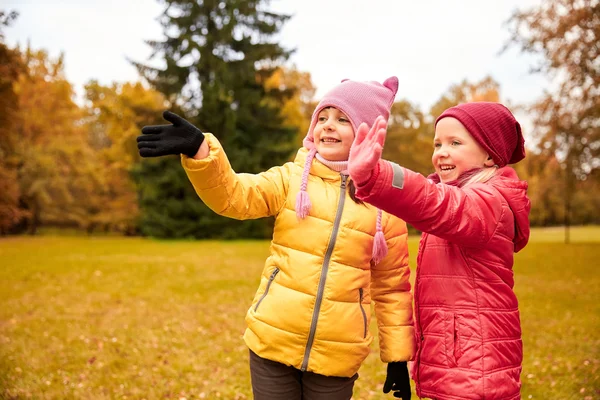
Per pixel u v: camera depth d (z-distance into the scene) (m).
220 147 1.86
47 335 5.54
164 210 24.22
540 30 15.05
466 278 1.92
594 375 4.20
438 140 2.07
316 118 2.17
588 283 9.60
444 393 1.88
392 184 1.63
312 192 2.08
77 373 4.30
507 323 1.92
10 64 19.84
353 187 2.11
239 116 23.62
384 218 2.20
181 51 23.19
